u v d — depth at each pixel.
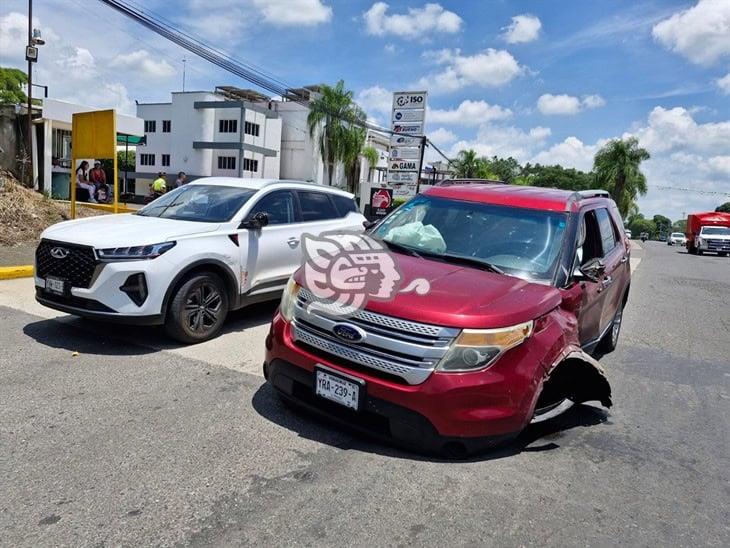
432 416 2.90
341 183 51.12
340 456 3.19
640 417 4.28
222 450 3.17
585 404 4.46
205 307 5.25
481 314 2.98
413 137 18.69
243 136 46.75
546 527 2.65
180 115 47.91
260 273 5.84
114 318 4.62
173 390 4.02
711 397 4.88
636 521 2.78
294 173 55.00
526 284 3.57
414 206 4.72
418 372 2.91
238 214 5.68
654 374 5.48
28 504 2.55
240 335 5.60
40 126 17.70
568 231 4.07
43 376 4.12
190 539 2.37
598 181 48.25
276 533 2.45
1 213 9.74
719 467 3.48
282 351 3.41
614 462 3.43
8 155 17.30
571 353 3.43
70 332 5.22
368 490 2.85
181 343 5.13
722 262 22.72
